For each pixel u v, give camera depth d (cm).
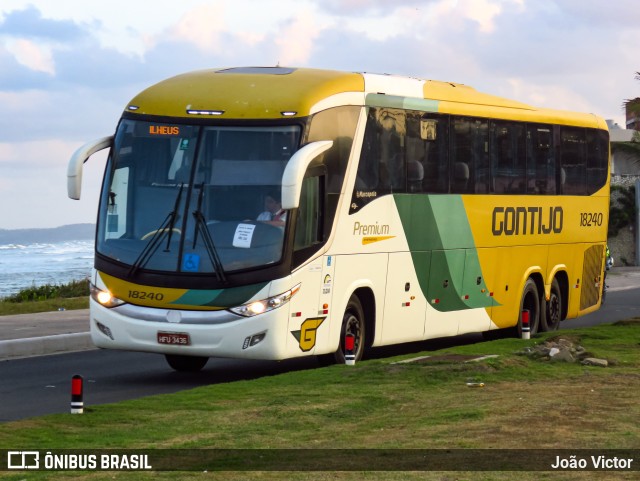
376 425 1226
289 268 1688
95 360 2106
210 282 1672
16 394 1648
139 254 1705
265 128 1711
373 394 1438
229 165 1705
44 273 11488
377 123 1911
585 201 2617
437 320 2108
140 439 1161
